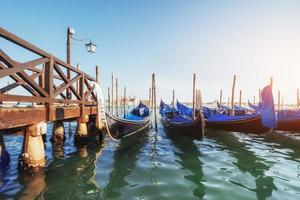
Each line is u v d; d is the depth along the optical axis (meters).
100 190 5.13
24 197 4.63
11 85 5.71
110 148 9.52
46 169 6.45
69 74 9.80
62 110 6.65
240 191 5.14
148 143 10.95
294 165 7.35
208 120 14.97
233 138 12.57
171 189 5.23
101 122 10.55
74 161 7.46
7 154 7.06
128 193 4.99
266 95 10.49
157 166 7.08
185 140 11.75
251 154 8.85
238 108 23.47
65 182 5.53
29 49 4.57
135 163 7.39
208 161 7.75
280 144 10.99
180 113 17.91
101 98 8.70
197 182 5.70
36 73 6.66
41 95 5.30
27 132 5.49
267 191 5.16
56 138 10.43
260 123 11.39
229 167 7.06
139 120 12.84
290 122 14.56
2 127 3.90
